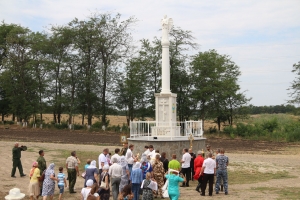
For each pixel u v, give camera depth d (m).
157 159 14.95
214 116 54.50
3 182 18.86
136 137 26.45
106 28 58.31
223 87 54.22
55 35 59.88
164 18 28.73
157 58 56.41
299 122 53.69
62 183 14.26
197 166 15.84
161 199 14.51
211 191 15.17
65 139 44.50
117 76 58.69
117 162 13.64
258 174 22.23
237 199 14.33
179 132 27.17
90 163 15.12
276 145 41.72
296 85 57.72
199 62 55.12
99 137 47.66
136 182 12.98
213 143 43.16
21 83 61.94
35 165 13.82
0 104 67.88
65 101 58.28
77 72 59.78
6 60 61.59
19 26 63.25
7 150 32.97
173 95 27.80
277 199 14.27
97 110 59.44
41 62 60.00
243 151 35.72
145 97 57.94
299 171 23.56
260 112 101.06
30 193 13.61
